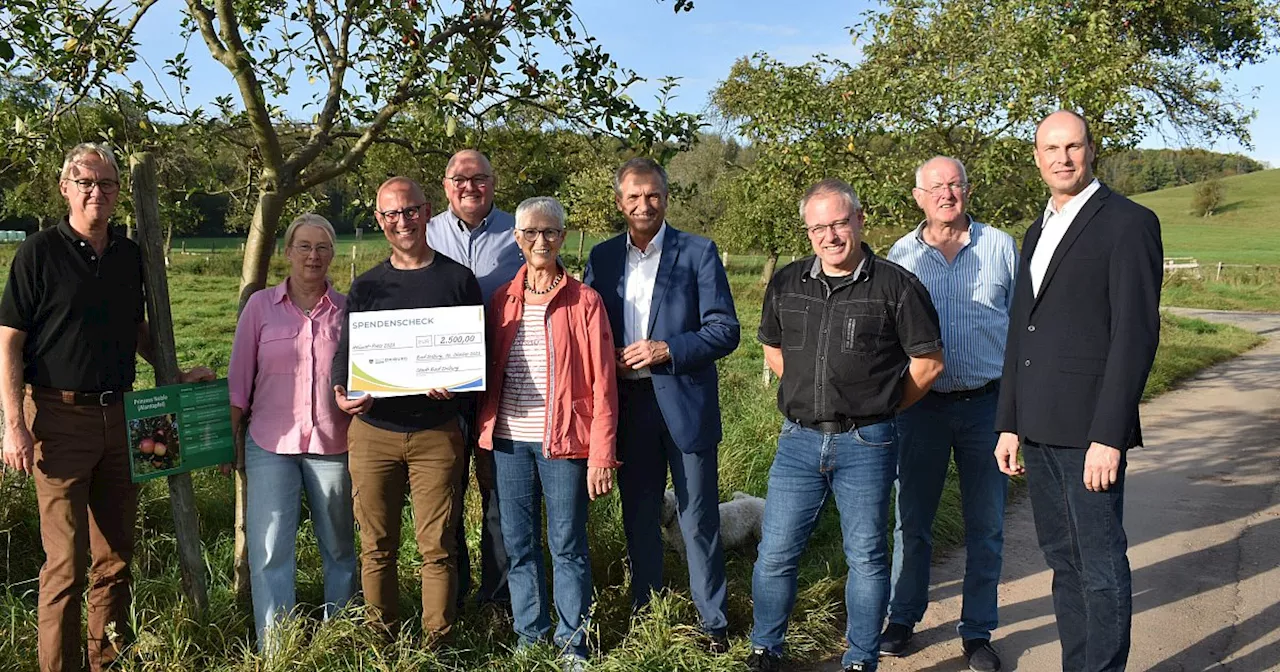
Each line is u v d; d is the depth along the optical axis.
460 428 3.78
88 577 3.83
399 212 3.60
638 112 4.70
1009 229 8.72
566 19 4.57
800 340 3.71
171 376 3.70
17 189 4.66
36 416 3.34
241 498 4.10
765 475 6.39
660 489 4.14
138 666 3.51
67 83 4.04
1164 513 6.35
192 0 4.06
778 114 8.16
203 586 3.91
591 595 3.92
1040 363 3.38
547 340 3.71
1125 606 3.29
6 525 4.68
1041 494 3.49
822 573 4.89
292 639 3.50
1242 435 9.02
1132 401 3.15
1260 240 60.50
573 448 3.70
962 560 5.35
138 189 3.58
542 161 5.07
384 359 3.57
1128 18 12.20
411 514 5.38
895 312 3.56
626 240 4.14
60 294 3.29
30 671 3.55
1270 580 5.03
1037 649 4.18
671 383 3.95
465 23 4.43
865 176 7.88
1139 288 3.16
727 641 4.08
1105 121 8.95
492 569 4.30
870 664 3.73
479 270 4.28
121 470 3.54
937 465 4.13
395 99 4.43
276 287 3.82
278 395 3.74
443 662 3.68
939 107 8.02
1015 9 7.98
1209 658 4.06
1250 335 19.12
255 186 4.97
